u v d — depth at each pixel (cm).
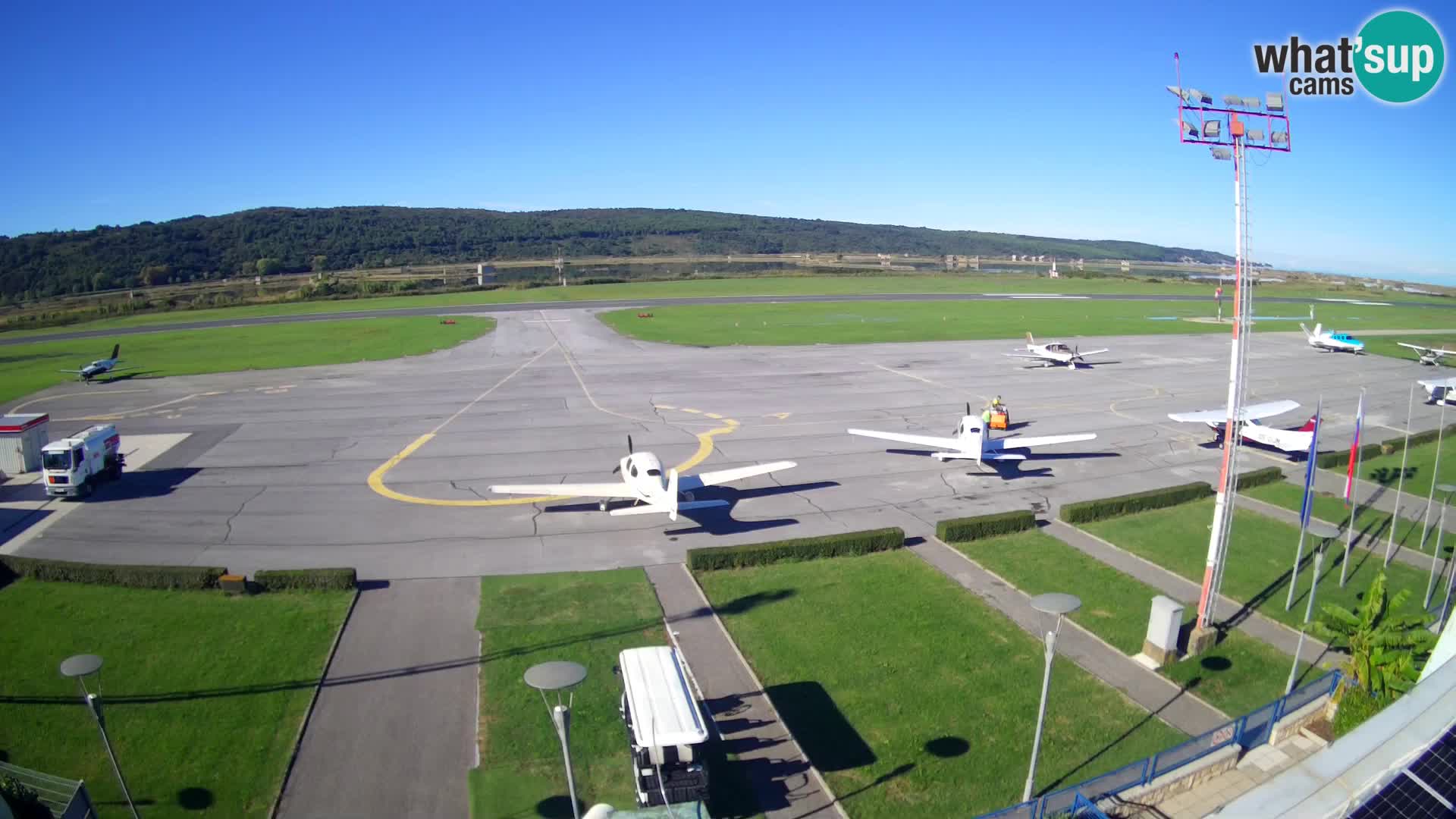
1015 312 12950
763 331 10425
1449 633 1872
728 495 4138
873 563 3266
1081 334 10338
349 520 3753
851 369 7719
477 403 6219
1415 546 3597
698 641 2642
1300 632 2766
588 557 3325
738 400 6353
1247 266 2397
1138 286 19462
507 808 1862
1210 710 2297
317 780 1959
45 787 1872
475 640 2639
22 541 3534
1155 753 2089
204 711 2239
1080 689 2381
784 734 2145
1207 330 11019
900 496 4131
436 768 2002
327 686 2372
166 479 4391
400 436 5250
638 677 2006
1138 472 4594
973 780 1970
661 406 6112
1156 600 2531
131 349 9369
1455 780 1301
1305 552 3475
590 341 9538
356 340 9694
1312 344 9669
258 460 4731
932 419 5747
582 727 2167
